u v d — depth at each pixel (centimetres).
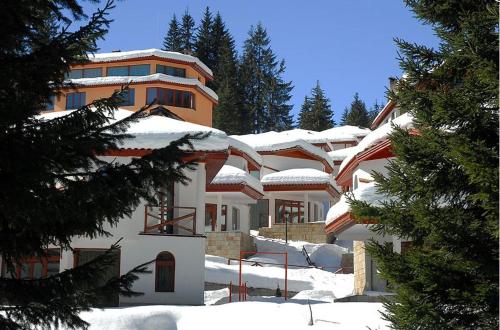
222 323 1530
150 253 2164
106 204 717
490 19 903
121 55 5112
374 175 1022
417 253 943
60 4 767
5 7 686
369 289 2247
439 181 955
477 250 915
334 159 6050
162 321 1565
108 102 748
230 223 4038
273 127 9225
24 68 705
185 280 2186
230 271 2928
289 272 3209
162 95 4950
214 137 2262
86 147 706
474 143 841
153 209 2300
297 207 4616
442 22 1023
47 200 664
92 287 720
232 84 8700
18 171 651
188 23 9612
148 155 758
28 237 720
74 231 733
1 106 671
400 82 1029
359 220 1088
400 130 1011
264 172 4747
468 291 912
